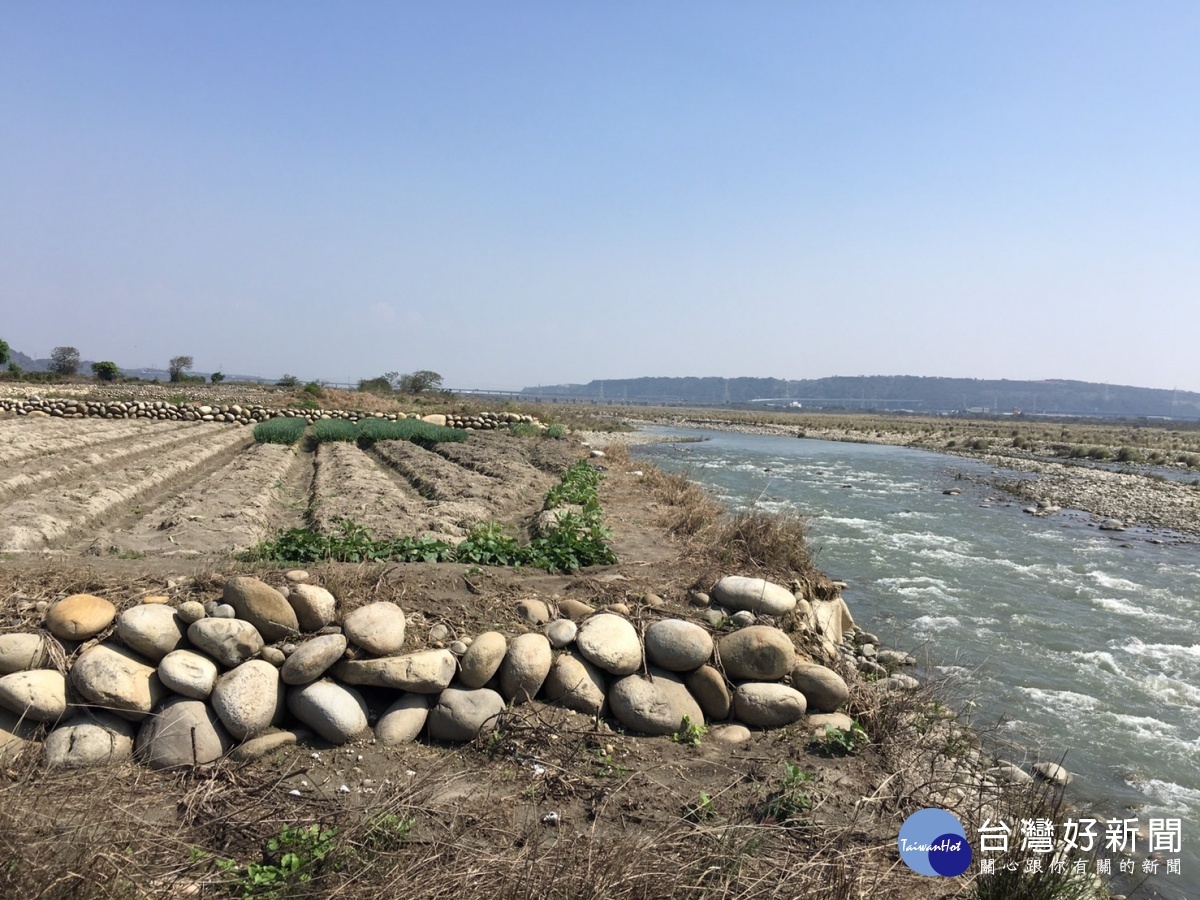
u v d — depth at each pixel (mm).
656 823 4246
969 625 10578
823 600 8414
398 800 4160
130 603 5215
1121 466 36375
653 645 5723
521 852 3764
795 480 27000
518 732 5039
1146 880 5055
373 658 5125
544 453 23312
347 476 16922
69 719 4551
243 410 32062
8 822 3389
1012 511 21531
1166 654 9711
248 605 5066
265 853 3723
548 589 6766
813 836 4188
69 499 11742
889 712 5926
